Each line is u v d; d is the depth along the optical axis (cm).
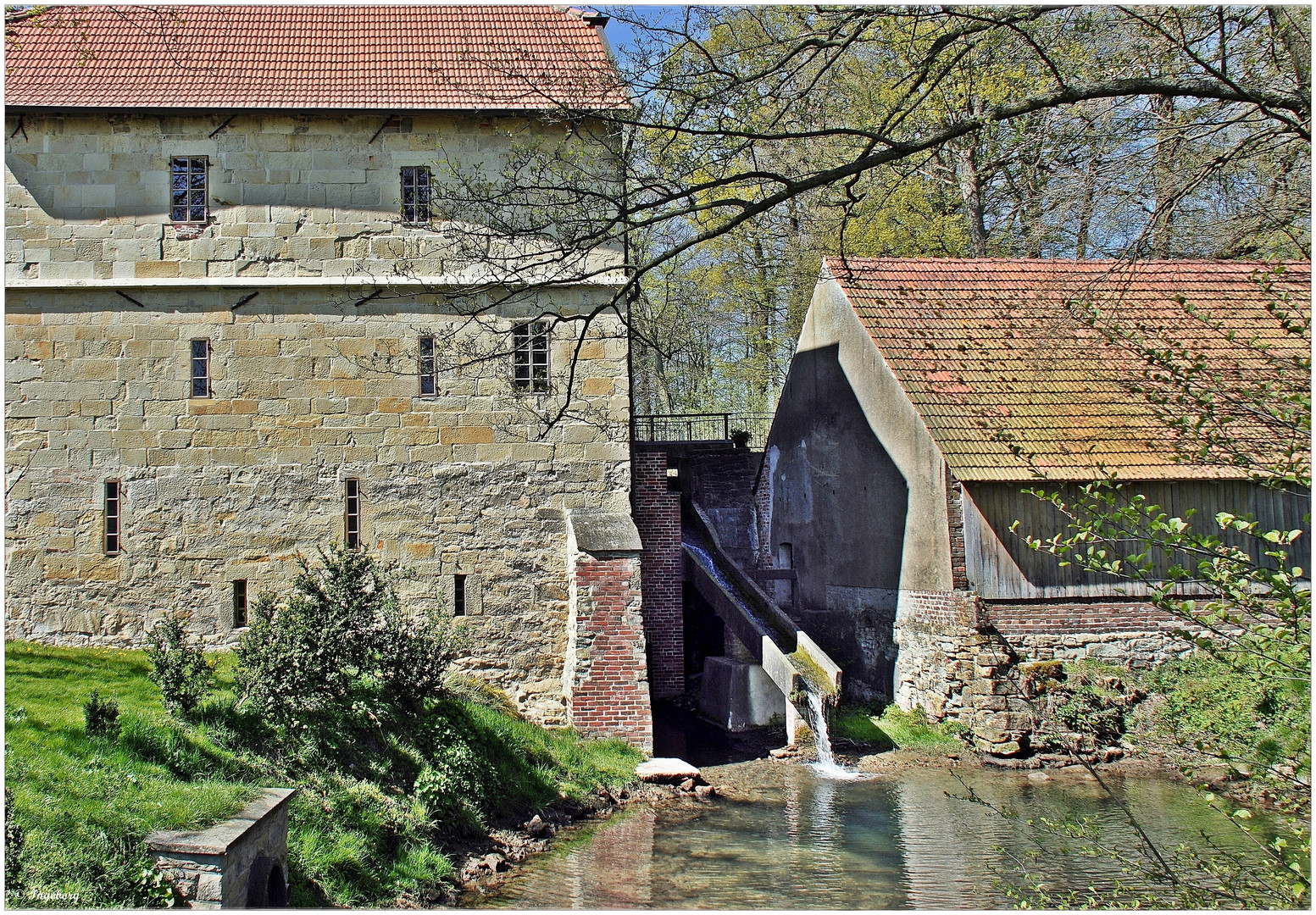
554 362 1672
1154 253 900
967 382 1866
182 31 1739
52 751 845
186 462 1622
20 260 1616
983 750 1627
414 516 1644
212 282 1627
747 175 792
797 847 1179
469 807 1167
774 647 1786
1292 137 873
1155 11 861
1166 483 1692
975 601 1673
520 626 1644
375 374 1650
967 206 2630
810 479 2292
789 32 940
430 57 1731
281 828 854
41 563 1602
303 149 1653
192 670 1089
